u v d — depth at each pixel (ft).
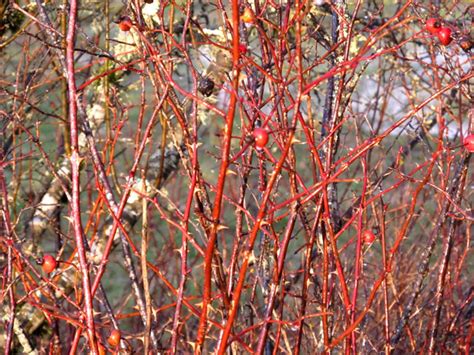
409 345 12.16
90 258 9.00
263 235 9.02
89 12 16.39
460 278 13.69
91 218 9.00
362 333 9.74
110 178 15.34
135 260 15.37
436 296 10.51
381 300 12.41
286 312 12.55
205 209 8.88
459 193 10.52
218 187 7.15
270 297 7.87
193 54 12.59
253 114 8.05
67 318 8.31
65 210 15.60
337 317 10.44
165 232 19.02
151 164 15.69
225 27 9.17
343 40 9.40
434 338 10.52
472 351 11.96
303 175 19.13
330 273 9.33
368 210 12.46
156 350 8.52
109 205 8.15
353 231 16.75
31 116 15.30
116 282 21.26
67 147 14.29
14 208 13.96
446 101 14.32
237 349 9.25
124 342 8.80
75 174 7.53
